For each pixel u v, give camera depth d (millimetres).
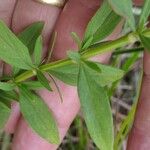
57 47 276
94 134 195
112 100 372
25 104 229
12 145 307
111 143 194
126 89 390
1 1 283
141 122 252
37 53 215
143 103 252
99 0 266
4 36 205
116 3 172
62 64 209
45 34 283
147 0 180
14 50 210
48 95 277
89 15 270
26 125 294
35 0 282
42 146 298
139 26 181
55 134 229
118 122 369
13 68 230
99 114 196
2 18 292
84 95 198
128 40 184
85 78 198
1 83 223
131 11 177
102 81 203
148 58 244
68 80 221
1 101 242
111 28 207
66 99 279
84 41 202
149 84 250
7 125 306
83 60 195
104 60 279
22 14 288
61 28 276
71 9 275
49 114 229
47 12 283
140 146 254
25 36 248
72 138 367
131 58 305
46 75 269
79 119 348
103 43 198
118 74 204
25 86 230
